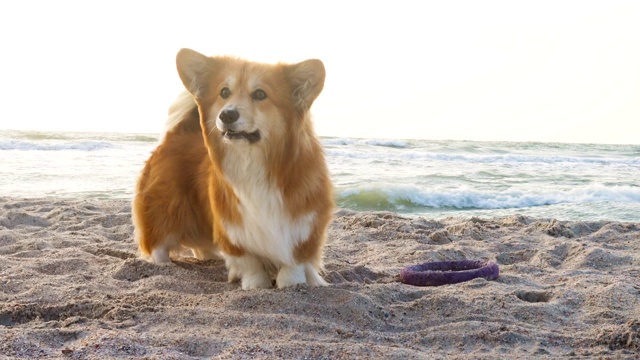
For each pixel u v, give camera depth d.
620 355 2.92
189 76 3.80
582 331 3.37
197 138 4.61
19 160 16.38
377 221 6.91
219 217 4.02
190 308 3.46
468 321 3.39
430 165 18.53
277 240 3.86
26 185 11.39
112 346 2.80
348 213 7.81
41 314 3.51
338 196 10.26
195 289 4.06
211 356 2.81
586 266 5.10
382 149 28.05
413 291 4.11
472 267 4.88
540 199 10.52
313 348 2.84
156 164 4.65
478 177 14.86
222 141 3.74
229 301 3.63
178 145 4.61
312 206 3.90
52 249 5.18
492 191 11.43
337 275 4.51
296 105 3.72
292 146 3.74
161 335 2.99
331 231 6.57
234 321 3.27
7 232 5.77
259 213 3.80
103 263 4.75
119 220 6.83
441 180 13.70
